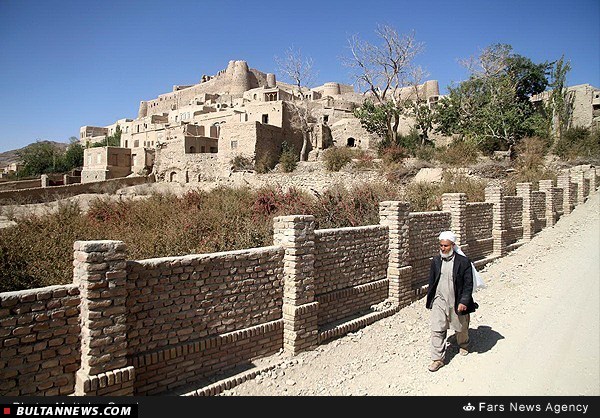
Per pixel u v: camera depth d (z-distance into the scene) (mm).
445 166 25375
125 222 11758
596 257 11500
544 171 23594
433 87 63938
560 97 34781
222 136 39125
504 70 37969
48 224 10477
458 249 6062
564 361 5559
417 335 7109
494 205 13258
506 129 28891
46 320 3889
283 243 6289
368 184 17797
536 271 10758
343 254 7422
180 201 15242
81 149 64750
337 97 72750
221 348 5387
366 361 6090
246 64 82812
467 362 5867
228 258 5500
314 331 6363
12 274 6492
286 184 28703
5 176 60750
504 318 7543
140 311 4633
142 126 66500
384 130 35719
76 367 4090
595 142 29391
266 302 6020
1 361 3623
